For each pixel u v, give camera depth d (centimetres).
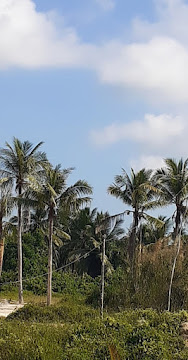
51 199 3372
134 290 2639
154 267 2616
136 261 2709
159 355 1273
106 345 1334
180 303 2467
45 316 2308
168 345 1352
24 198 3425
